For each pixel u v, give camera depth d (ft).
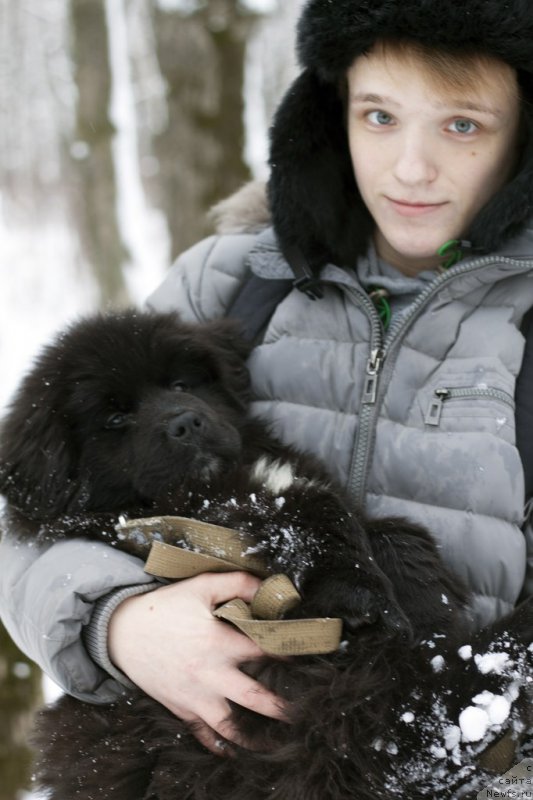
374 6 6.86
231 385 7.99
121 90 26.71
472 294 7.22
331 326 7.72
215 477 7.36
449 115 6.97
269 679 6.37
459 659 6.25
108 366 7.61
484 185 7.22
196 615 6.43
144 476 7.36
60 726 6.97
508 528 6.74
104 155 25.34
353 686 6.17
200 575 6.64
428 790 6.09
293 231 7.88
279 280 8.36
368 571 6.38
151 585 6.73
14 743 12.59
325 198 7.88
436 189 7.14
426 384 7.16
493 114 6.99
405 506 7.01
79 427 7.57
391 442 7.13
